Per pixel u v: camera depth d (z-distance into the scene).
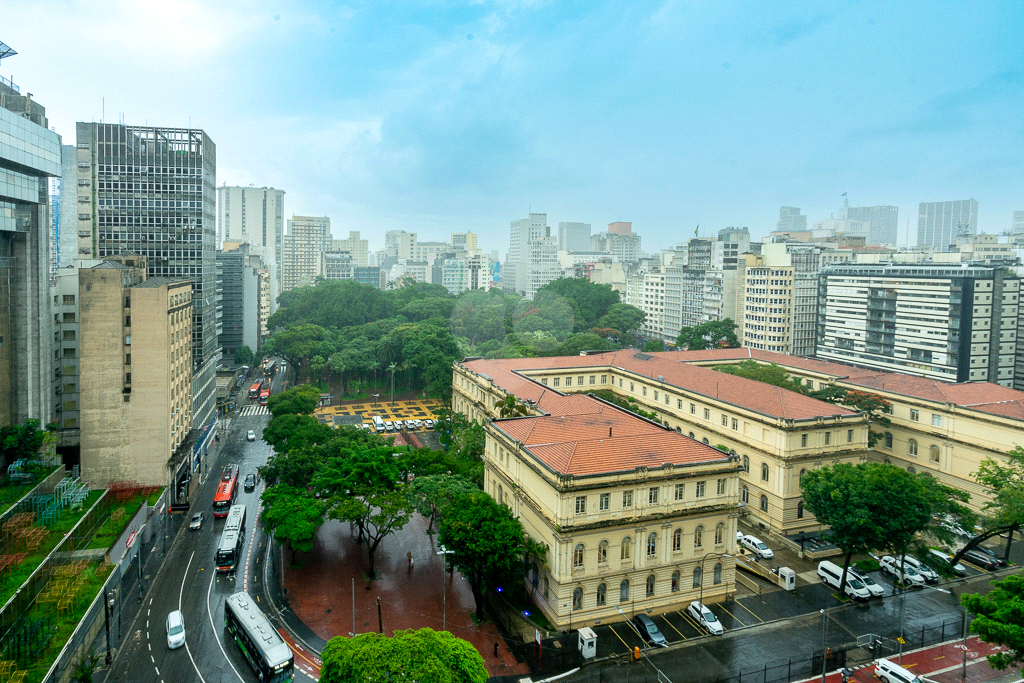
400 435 159.12
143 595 84.62
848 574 87.06
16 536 79.31
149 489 110.12
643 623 74.69
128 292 109.69
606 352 170.50
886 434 123.81
